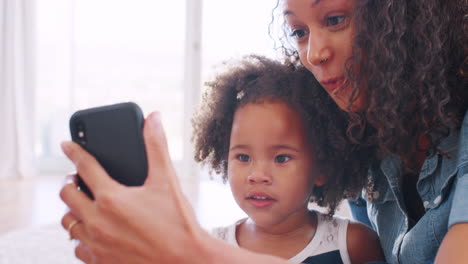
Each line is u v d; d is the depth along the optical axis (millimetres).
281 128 849
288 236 895
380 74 668
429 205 711
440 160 710
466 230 526
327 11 670
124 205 468
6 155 3543
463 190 563
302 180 862
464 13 667
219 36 3717
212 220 2436
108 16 3744
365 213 1019
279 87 881
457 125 697
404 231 796
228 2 3553
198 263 467
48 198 2875
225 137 953
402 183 820
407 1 668
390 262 837
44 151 3791
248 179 848
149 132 517
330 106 874
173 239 464
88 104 3803
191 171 3688
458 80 695
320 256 874
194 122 1014
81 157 512
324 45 683
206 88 996
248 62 971
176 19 3768
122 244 471
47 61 3725
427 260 728
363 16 664
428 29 656
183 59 3812
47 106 3760
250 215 869
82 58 3762
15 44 3531
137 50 3795
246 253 494
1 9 3518
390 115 679
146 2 3752
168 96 3846
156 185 490
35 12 3596
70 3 3678
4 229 2184
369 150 878
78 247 530
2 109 3537
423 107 671
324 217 923
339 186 912
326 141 889
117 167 525
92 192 500
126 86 3818
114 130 525
